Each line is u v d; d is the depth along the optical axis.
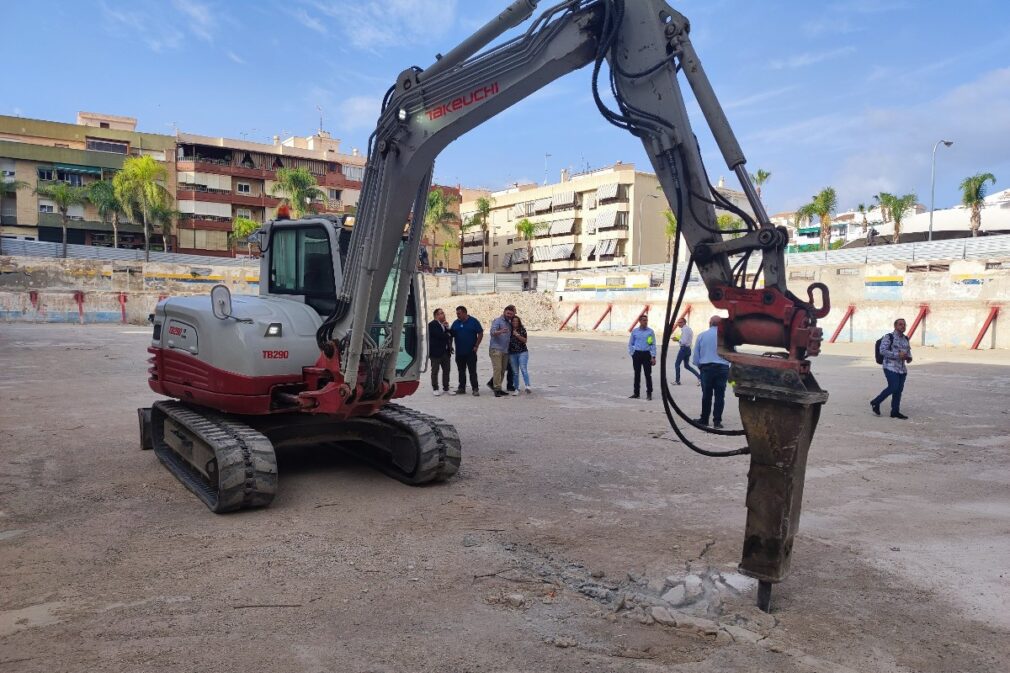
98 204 50.00
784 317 4.05
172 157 57.38
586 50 4.79
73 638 3.79
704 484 7.41
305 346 6.88
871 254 34.22
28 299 36.09
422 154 5.73
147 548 5.23
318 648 3.71
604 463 8.34
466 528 5.80
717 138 4.33
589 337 37.16
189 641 3.77
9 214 50.47
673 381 17.20
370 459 7.96
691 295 36.34
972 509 6.64
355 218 6.25
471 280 52.06
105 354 21.33
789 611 4.31
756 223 4.27
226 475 5.90
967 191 43.97
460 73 5.32
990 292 26.05
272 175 60.81
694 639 3.90
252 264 50.88
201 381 6.94
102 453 8.45
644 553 5.27
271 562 4.97
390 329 6.73
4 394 13.27
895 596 4.57
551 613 4.20
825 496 7.07
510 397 14.11
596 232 66.12
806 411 4.03
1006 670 3.63
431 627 3.98
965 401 14.00
